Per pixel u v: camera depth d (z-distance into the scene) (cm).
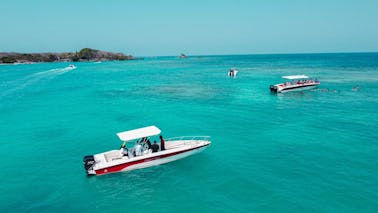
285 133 2262
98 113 3155
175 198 1341
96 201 1335
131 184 1497
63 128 2561
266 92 4475
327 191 1340
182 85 5606
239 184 1442
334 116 2797
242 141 2094
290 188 1379
